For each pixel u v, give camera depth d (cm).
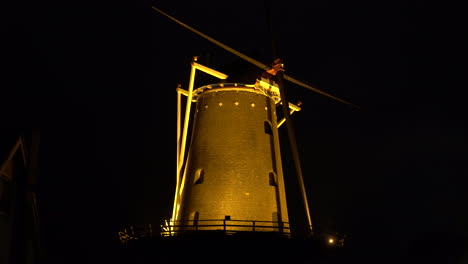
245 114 1834
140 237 1580
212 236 1476
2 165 1047
